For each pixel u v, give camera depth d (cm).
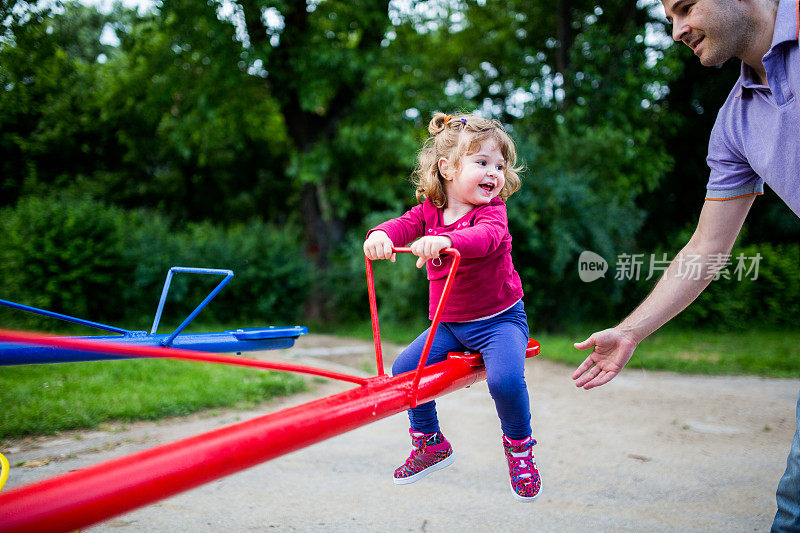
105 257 1034
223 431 111
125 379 541
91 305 1022
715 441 401
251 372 600
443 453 217
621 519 275
